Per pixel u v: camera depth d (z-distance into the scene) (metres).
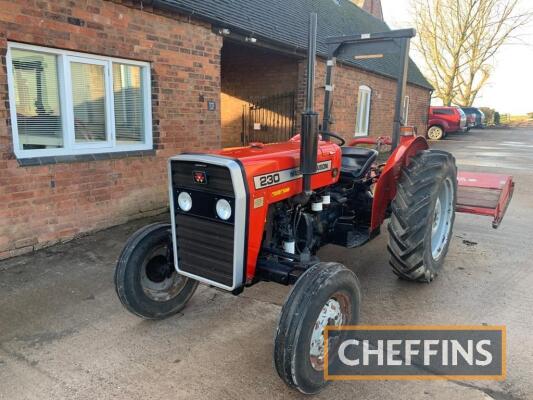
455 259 4.41
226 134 10.61
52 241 4.62
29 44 4.25
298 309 2.21
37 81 4.46
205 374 2.56
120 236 4.94
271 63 9.61
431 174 3.50
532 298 3.54
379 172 4.54
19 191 4.27
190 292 3.32
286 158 2.73
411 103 16.66
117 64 5.18
